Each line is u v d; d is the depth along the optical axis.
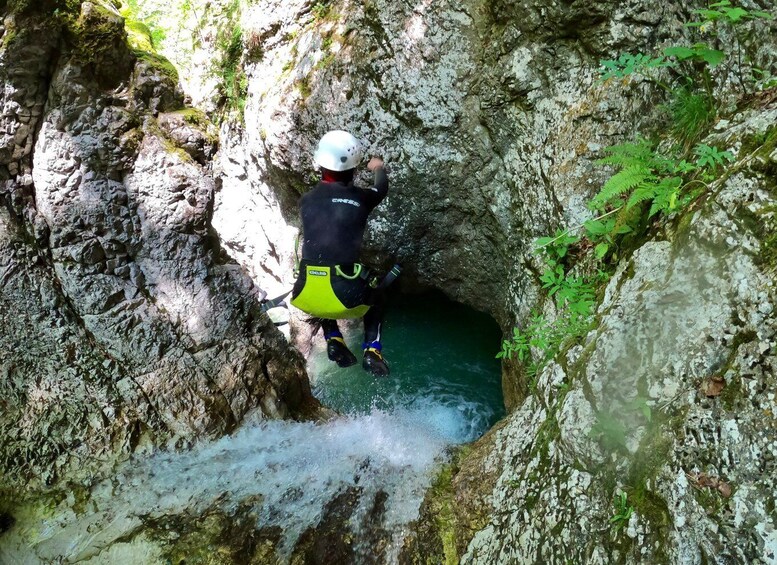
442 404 5.95
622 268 3.38
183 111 4.89
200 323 4.79
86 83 4.11
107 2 4.57
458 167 5.01
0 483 4.06
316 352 6.66
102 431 4.33
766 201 2.64
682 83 3.74
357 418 5.21
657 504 2.55
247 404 4.84
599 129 4.03
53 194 4.16
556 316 3.91
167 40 6.48
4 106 3.87
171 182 4.55
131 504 4.05
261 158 6.18
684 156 3.41
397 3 4.89
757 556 2.17
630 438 2.74
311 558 3.62
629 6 3.85
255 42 5.93
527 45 4.35
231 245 7.07
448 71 4.80
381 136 5.20
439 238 5.59
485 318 6.75
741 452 2.34
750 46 3.44
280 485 4.20
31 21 3.74
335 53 5.25
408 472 4.21
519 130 4.52
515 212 4.70
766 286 2.50
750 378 2.41
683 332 2.71
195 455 4.46
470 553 3.33
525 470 3.32
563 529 2.86
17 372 4.24
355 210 3.32
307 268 3.30
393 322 6.86
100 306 4.38
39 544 3.81
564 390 3.25
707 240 2.77
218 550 3.68
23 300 4.18
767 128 2.94
